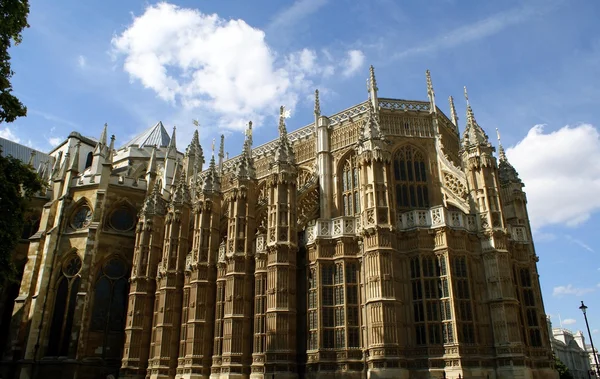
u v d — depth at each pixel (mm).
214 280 44688
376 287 33281
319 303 35750
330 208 42625
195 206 47938
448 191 40094
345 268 36094
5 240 24172
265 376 34906
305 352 36125
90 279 51656
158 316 47219
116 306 52969
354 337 34438
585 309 41281
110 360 50562
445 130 45219
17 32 24516
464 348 31391
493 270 33812
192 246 49094
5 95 24312
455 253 34031
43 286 51500
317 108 47375
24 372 47656
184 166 64062
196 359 41500
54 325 50875
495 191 35938
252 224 43438
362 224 35875
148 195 58312
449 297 32562
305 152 48219
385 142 37375
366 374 31562
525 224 42250
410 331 32938
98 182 56344
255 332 38156
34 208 59219
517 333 31938
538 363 33969
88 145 77000
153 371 44812
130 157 73688
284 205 39812
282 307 36656
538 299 39000
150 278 51000
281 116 44000
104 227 55125
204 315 43156
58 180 58094
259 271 39844
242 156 45844
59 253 53688
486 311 33250
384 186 35875
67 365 47500
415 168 41875
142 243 52219
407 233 35250
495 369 31594
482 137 37500
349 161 43375
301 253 39219
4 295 55219
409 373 31812
